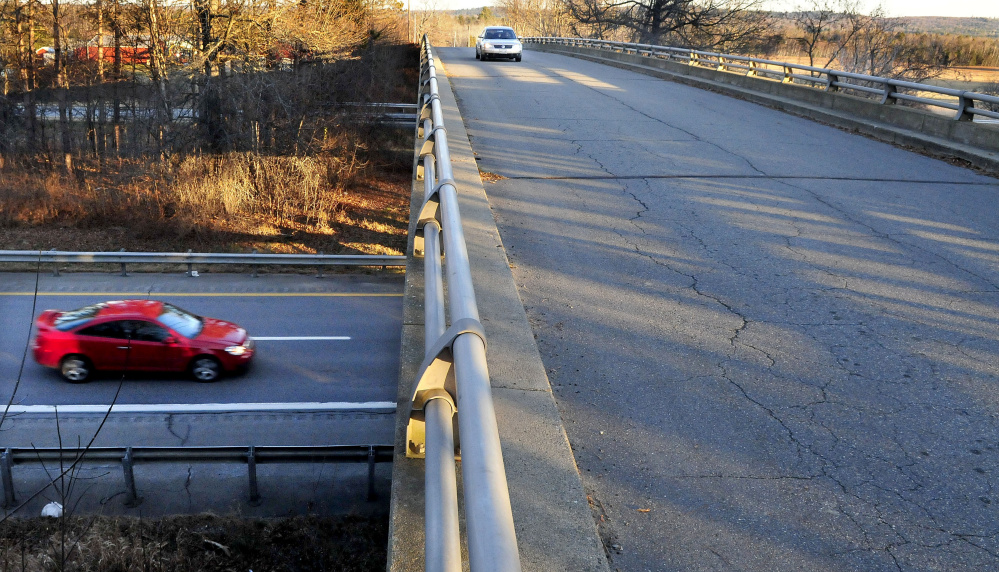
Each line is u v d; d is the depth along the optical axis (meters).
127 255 19.67
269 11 28.50
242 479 10.68
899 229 6.30
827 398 3.46
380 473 10.99
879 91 12.39
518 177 7.93
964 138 10.12
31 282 18.94
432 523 1.60
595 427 3.16
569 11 51.34
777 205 7.03
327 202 29.31
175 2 28.48
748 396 3.46
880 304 4.62
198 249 25.48
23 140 32.78
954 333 4.21
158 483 10.41
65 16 35.44
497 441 1.45
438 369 2.20
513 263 5.20
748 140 10.83
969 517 2.64
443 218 3.22
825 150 10.15
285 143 30.09
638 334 4.10
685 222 6.39
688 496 2.72
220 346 13.26
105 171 29.53
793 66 15.70
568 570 2.13
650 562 2.37
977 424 3.25
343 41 32.22
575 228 6.12
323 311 17.47
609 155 9.30
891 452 3.03
